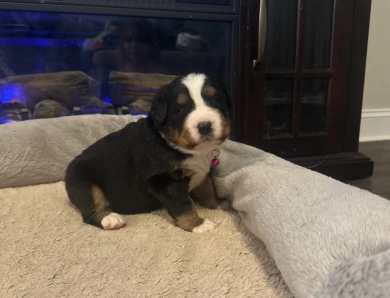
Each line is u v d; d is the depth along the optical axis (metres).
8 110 0.73
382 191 0.69
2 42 0.71
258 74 0.70
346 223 0.30
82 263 0.38
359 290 0.25
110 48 0.75
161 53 0.76
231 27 0.69
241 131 0.72
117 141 0.49
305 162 0.74
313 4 0.71
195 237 0.42
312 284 0.28
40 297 0.33
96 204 0.46
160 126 0.44
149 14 0.66
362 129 1.02
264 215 0.38
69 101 0.76
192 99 0.42
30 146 0.57
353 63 0.74
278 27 0.72
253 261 0.38
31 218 0.47
